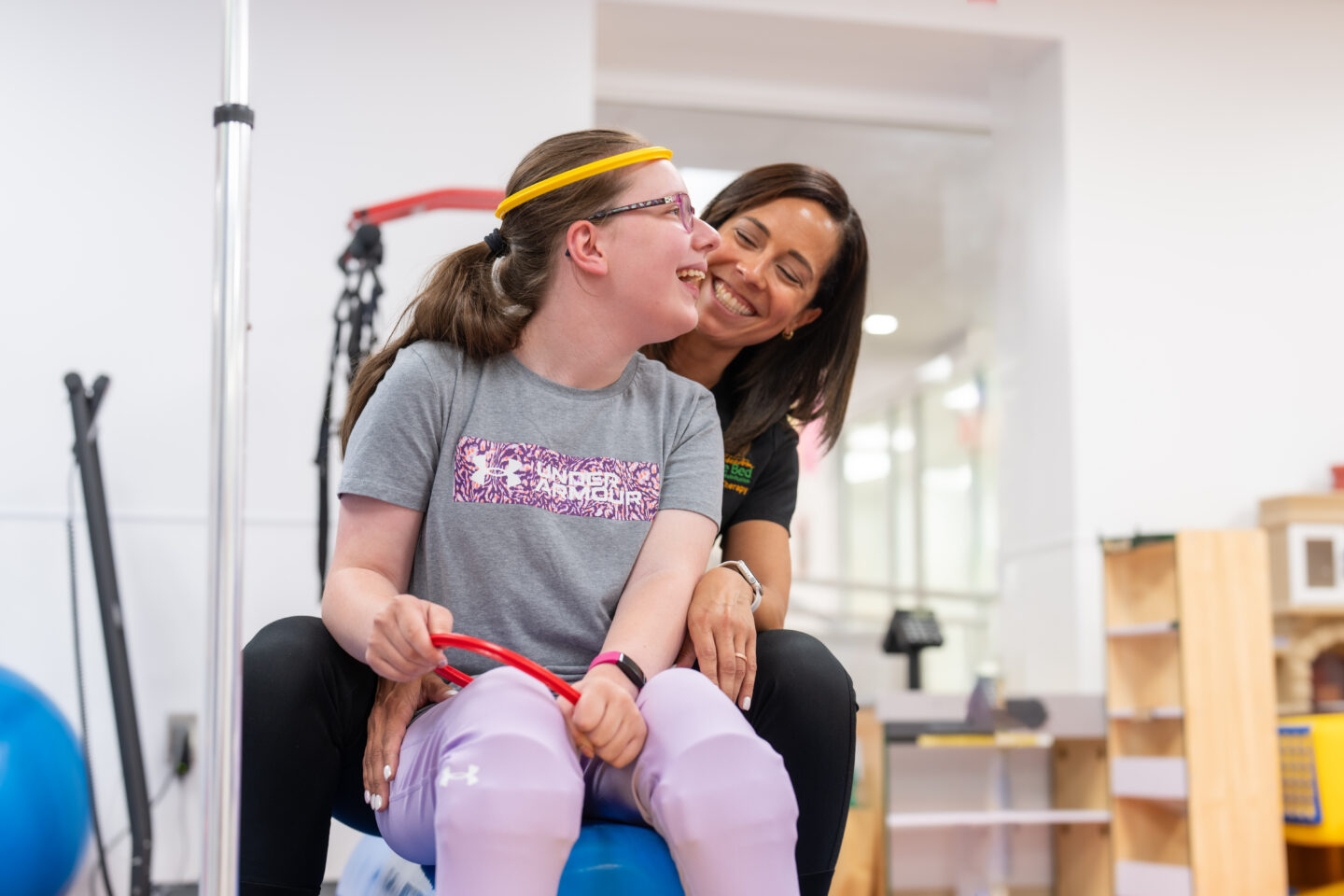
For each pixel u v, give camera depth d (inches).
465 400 44.8
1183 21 162.7
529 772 33.4
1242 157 161.6
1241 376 157.3
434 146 138.6
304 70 136.3
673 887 38.4
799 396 63.8
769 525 60.2
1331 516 147.0
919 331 253.6
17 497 122.8
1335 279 161.5
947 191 199.8
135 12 132.0
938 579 265.7
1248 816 120.0
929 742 122.6
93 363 126.2
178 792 120.3
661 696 38.1
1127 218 157.8
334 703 42.5
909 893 136.1
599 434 46.0
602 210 44.4
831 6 155.4
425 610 37.2
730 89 171.5
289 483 128.3
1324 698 147.6
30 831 87.8
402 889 44.5
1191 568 122.5
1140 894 124.3
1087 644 148.4
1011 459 167.8
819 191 60.3
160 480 125.6
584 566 44.5
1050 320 159.0
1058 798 138.3
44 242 127.1
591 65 143.5
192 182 130.9
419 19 139.9
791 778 44.7
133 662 122.0
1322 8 165.9
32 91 129.1
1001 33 158.6
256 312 130.9
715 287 59.6
